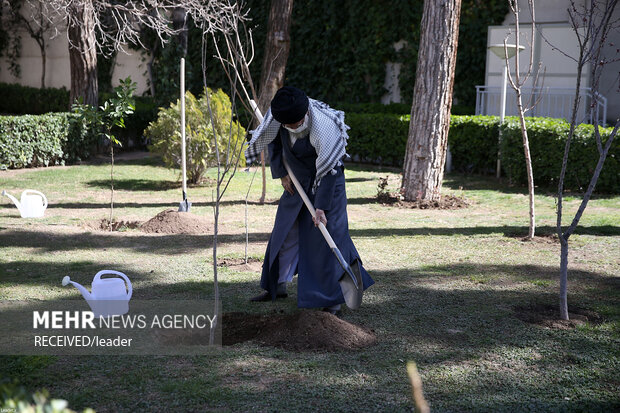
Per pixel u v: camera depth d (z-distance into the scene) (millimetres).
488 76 13680
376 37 15508
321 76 16469
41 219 7164
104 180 10508
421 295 4395
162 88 15219
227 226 6953
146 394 2773
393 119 12664
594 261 5395
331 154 3615
